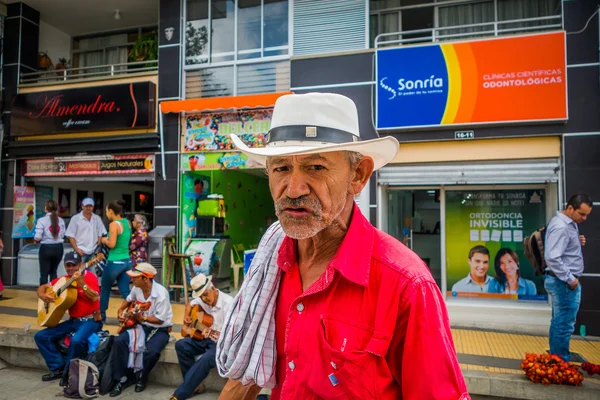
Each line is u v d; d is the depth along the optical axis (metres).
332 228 1.11
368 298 1.01
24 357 5.08
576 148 5.49
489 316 5.77
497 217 6.02
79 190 9.54
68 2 8.36
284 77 6.89
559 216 4.12
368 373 0.96
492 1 6.73
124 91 7.42
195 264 7.05
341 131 1.08
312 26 6.82
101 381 4.21
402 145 6.14
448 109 5.89
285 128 1.09
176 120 7.23
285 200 1.06
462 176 5.91
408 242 6.36
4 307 6.52
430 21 6.94
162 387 4.45
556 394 3.51
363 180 1.18
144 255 6.54
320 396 1.01
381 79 6.20
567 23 5.59
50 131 7.84
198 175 7.62
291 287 1.17
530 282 5.84
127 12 8.75
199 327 4.08
